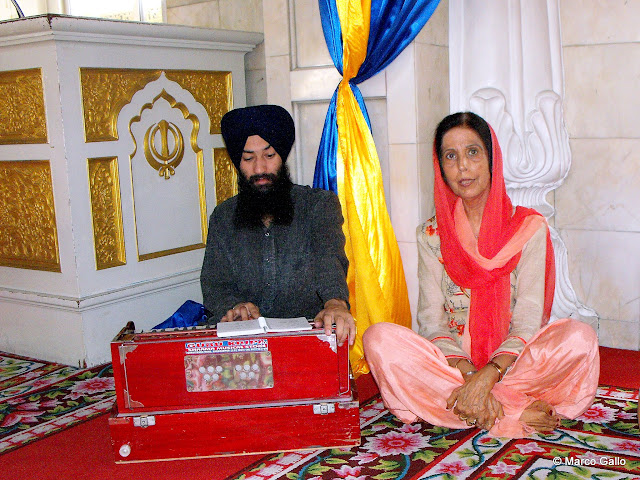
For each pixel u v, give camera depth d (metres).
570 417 2.62
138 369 2.43
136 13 4.95
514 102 3.69
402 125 3.56
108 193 3.72
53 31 3.34
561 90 3.64
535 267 2.67
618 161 3.57
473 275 2.67
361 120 3.52
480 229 2.69
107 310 3.75
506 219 2.72
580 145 3.66
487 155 2.65
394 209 3.66
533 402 2.57
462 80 3.78
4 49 3.61
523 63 3.65
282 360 2.44
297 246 2.86
